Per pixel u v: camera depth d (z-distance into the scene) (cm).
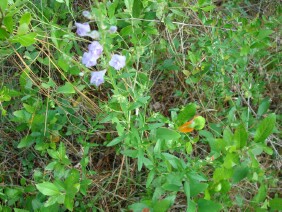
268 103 63
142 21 61
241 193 61
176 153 65
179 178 47
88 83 67
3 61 68
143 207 43
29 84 60
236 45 70
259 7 84
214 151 49
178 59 71
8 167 67
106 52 49
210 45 66
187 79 69
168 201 42
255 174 52
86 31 47
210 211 42
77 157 68
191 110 50
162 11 62
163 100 74
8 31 44
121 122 53
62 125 63
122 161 63
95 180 64
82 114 67
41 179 60
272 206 47
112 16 53
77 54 71
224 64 68
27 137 60
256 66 74
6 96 57
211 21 68
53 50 68
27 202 57
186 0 68
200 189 44
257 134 44
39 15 66
